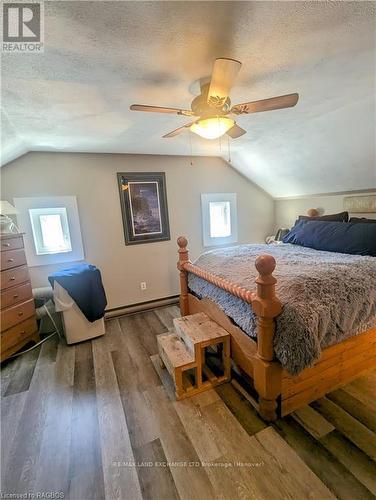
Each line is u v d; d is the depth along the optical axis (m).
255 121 2.37
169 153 3.43
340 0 0.99
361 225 2.42
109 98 1.73
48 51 1.19
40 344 2.68
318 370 1.61
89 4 0.93
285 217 4.25
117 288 3.39
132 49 1.22
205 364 2.15
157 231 3.56
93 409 1.74
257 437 1.45
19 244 2.50
